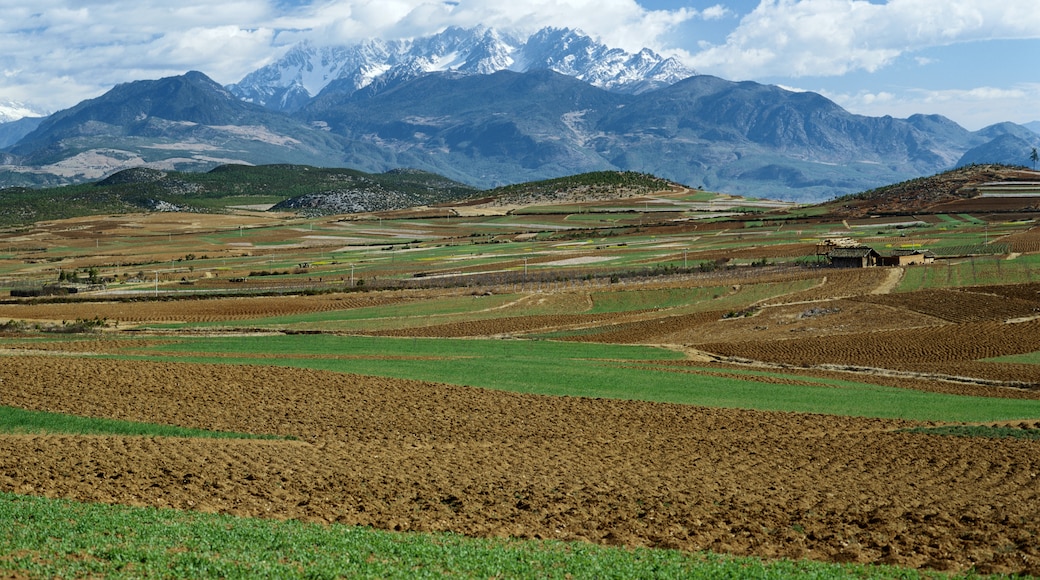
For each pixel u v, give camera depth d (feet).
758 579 79.66
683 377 241.14
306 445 154.61
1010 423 183.32
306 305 404.77
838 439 166.40
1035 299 341.82
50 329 335.67
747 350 294.25
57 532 84.58
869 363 266.98
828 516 113.19
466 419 183.42
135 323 360.48
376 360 264.31
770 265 485.15
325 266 581.53
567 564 82.38
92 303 420.36
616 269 498.28
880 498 123.03
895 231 631.97
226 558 77.00
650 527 106.01
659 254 566.36
